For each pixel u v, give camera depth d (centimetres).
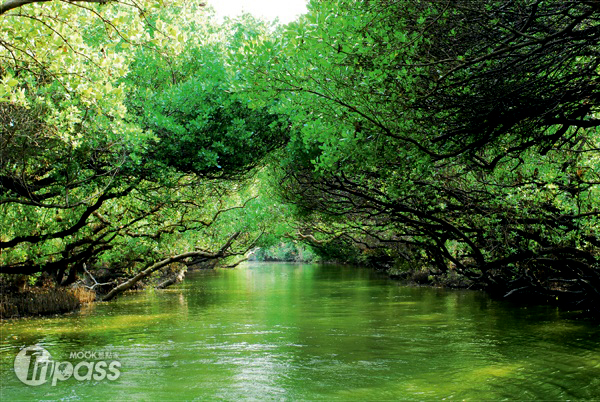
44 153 1361
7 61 1053
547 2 757
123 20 903
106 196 1764
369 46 850
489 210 1512
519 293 2306
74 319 1936
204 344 1434
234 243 3428
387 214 1764
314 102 930
